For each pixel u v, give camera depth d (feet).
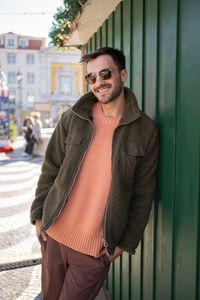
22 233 12.09
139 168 4.82
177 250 4.36
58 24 9.75
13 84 122.01
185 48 3.99
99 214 4.77
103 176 4.75
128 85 6.69
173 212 4.45
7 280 8.48
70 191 4.95
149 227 5.50
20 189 19.35
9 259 9.69
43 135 36.65
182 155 4.13
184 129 4.06
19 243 11.07
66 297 4.76
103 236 4.56
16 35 122.93
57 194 4.98
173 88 4.38
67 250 4.96
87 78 4.75
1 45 122.01
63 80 112.57
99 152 4.82
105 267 4.88
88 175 4.86
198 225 3.73
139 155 4.54
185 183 4.06
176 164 4.32
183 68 4.06
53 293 5.41
